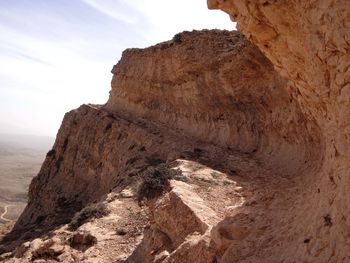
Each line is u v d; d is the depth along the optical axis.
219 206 13.60
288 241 7.66
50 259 16.44
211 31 28.97
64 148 51.34
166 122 37.03
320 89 6.58
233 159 22.70
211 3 9.34
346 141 5.81
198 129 31.67
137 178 22.55
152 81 39.19
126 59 47.88
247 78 23.56
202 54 28.45
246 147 25.14
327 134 7.31
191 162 21.41
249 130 25.47
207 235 9.79
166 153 28.59
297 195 10.45
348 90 5.34
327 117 6.94
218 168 20.44
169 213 12.45
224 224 9.47
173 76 34.53
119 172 32.25
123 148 36.38
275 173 18.67
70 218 32.00
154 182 17.84
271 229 8.88
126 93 46.38
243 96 24.75
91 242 16.12
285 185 14.53
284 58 7.95
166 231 12.25
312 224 7.00
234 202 14.23
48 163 53.19
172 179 17.45
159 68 37.56
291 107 19.39
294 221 8.27
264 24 7.70
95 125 45.31
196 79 30.39
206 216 11.52
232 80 24.86
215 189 16.08
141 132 34.84
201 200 13.44
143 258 12.74
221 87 26.66
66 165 48.53
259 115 24.28
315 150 15.19
